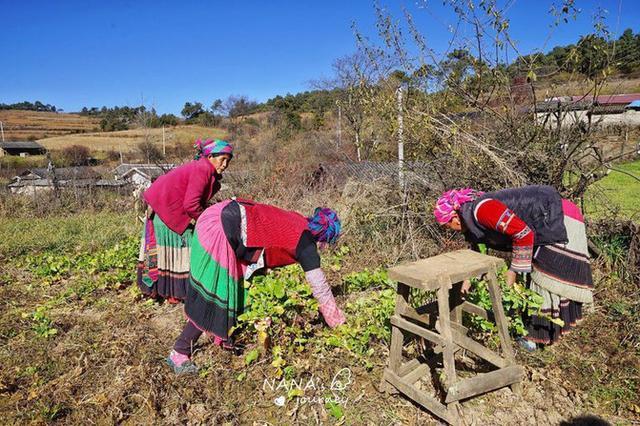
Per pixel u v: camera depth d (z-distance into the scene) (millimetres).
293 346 3467
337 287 4977
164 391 3234
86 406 3121
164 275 4316
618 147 5934
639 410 3100
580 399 3229
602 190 5777
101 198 11930
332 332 3473
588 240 5332
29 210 11109
